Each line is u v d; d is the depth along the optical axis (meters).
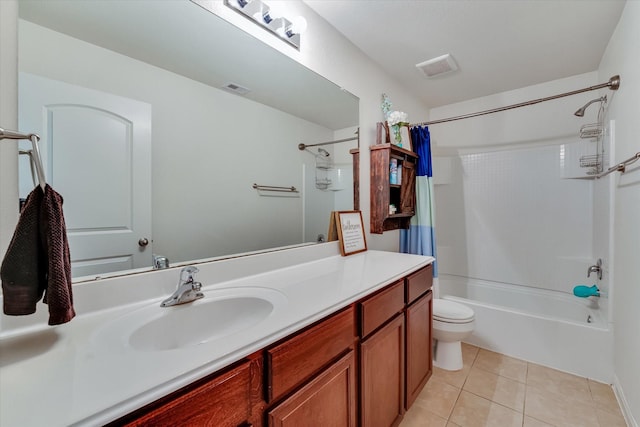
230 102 1.30
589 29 1.80
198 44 1.18
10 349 0.65
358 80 2.02
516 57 2.14
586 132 2.16
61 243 0.66
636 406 1.38
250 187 1.39
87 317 0.83
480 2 1.57
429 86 2.63
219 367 0.62
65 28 0.85
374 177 2.05
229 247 1.30
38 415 0.44
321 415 0.90
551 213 2.56
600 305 2.08
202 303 0.97
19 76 0.76
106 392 0.50
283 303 0.96
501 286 2.79
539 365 2.02
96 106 0.91
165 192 1.09
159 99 1.07
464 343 2.35
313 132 1.70
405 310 1.46
